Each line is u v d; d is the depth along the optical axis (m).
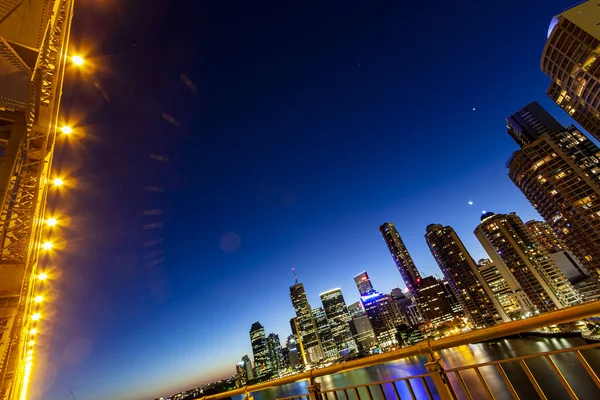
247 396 4.83
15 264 7.08
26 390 12.24
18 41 6.94
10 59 7.20
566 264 171.88
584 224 110.12
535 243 172.00
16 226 7.30
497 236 185.12
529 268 167.38
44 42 7.10
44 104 7.63
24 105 8.13
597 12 86.75
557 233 126.94
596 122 108.62
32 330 12.71
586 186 109.06
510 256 177.25
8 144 7.46
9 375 7.01
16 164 7.47
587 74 94.94
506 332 2.73
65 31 7.70
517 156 131.88
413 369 103.31
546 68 109.56
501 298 187.62
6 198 7.03
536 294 164.38
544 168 120.56
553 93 117.75
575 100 108.44
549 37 99.44
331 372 3.92
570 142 118.00
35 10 6.75
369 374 110.88
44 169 8.55
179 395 157.75
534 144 123.56
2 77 7.42
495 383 65.56
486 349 112.00
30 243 7.41
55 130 8.42
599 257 107.19
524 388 59.88
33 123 7.68
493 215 192.88
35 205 7.67
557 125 136.25
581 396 48.94
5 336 6.85
